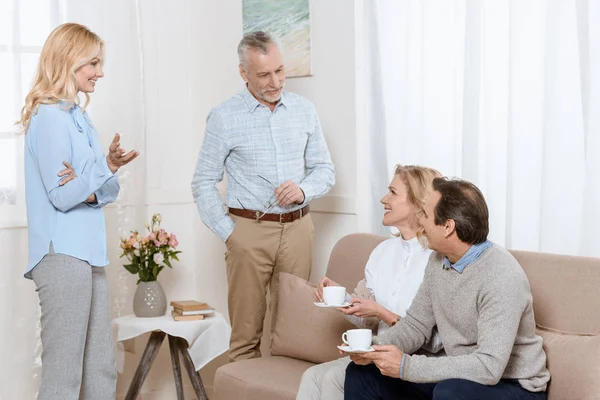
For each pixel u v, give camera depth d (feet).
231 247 11.40
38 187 9.69
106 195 9.84
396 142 11.38
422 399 8.03
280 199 11.00
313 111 11.68
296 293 10.28
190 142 15.17
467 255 7.43
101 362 10.27
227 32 14.33
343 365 8.71
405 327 8.13
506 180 9.73
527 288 7.36
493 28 9.80
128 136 13.60
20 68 12.58
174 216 15.07
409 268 8.89
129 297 13.62
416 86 10.98
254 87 11.11
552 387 7.44
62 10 12.96
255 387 9.30
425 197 8.77
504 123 9.80
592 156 8.79
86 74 9.93
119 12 13.48
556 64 9.05
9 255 12.53
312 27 12.66
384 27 11.35
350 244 10.54
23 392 12.67
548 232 9.16
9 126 12.50
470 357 7.14
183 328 11.95
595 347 7.25
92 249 9.84
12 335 12.57
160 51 14.76
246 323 11.55
